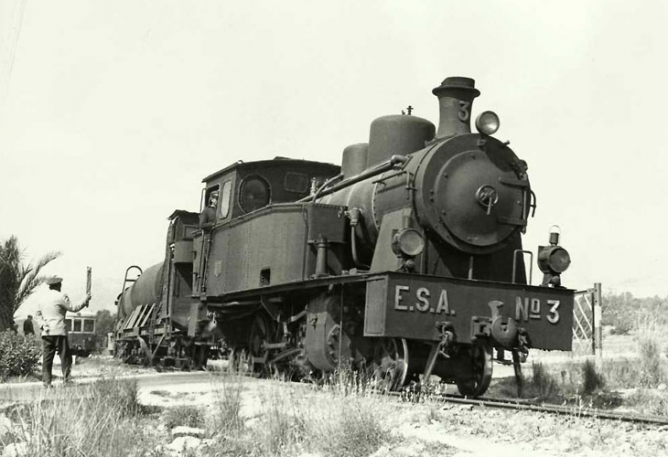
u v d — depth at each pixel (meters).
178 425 8.92
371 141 13.17
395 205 11.54
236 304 15.08
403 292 10.41
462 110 12.02
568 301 11.23
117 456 6.88
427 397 9.34
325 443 7.25
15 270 19.78
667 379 14.74
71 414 6.90
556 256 11.30
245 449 7.59
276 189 16.36
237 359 15.43
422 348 11.08
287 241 13.23
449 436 7.64
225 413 8.58
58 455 6.42
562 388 13.77
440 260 11.22
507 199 11.40
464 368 11.28
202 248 17.09
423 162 11.20
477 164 11.31
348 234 12.96
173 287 19.72
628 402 11.75
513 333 10.55
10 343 14.85
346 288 11.85
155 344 22.48
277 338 14.04
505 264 11.66
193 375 14.33
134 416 9.25
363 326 11.88
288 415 7.99
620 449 6.92
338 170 16.81
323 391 9.30
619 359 17.77
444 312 10.56
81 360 23.42
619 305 38.06
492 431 7.80
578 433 7.61
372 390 9.14
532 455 6.73
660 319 30.05
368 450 7.14
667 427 7.80
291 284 12.76
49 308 12.37
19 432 7.02
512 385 13.98
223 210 16.52
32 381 13.95
